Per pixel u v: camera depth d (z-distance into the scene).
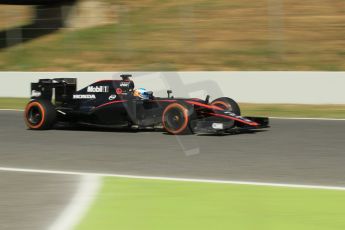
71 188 19.97
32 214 16.67
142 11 76.38
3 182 21.11
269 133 33.72
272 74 49.59
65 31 76.06
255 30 64.88
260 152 27.23
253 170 23.05
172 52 64.38
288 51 59.44
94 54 68.06
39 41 74.94
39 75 58.38
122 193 19.12
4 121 41.75
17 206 17.58
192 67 60.19
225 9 70.88
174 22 71.06
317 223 15.52
